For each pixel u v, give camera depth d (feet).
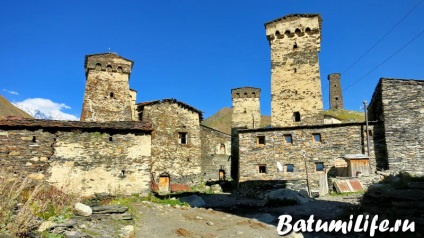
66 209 29.53
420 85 75.31
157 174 94.38
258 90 139.13
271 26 114.93
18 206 26.08
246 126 134.72
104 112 105.91
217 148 113.70
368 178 66.69
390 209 34.47
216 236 32.50
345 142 79.36
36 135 50.44
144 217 37.14
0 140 48.73
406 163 72.54
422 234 29.96
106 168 52.21
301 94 107.24
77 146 51.85
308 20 111.96
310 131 82.64
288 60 111.24
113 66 110.93
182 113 103.96
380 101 80.43
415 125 73.77
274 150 83.71
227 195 81.35
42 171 49.29
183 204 51.60
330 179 69.82
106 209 32.81
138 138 54.85
